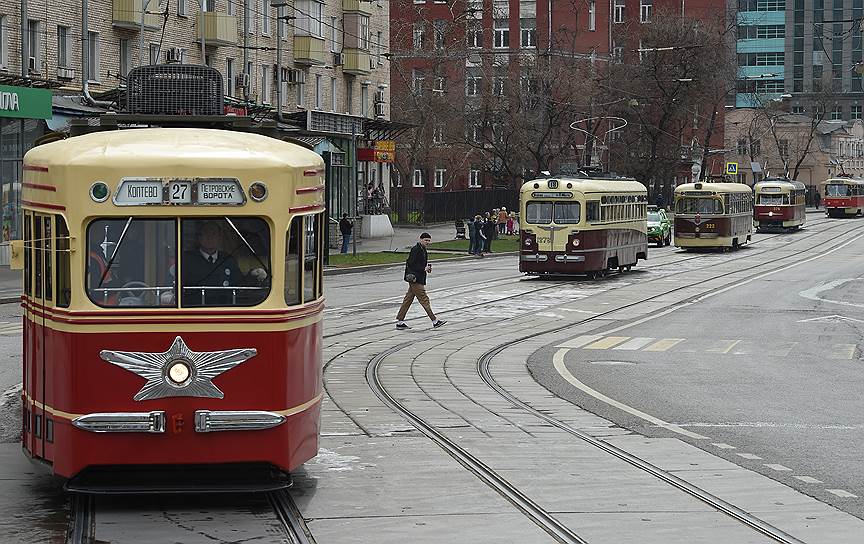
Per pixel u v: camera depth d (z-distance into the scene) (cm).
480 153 10662
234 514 1258
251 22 6931
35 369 1300
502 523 1221
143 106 1531
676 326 3528
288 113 7156
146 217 1226
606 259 5406
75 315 1211
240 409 1228
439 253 7125
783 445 1703
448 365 2581
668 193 11669
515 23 12450
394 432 1762
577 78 9694
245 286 1238
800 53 16238
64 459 1223
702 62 10319
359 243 7725
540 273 5219
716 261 6812
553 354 2836
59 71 5206
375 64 8906
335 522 1226
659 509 1287
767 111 14238
